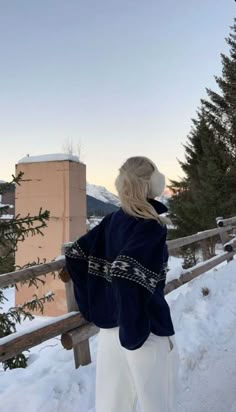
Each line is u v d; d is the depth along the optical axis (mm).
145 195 1950
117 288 1765
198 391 3346
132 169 1963
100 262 2109
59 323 3420
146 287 1764
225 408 3092
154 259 1818
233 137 28703
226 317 5004
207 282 6285
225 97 29125
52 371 3621
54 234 8047
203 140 28234
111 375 2020
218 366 3766
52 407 3020
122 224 1968
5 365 4148
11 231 4551
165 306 1976
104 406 2035
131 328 1739
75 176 8227
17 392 3166
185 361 3793
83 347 3656
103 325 2033
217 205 25781
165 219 1914
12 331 4457
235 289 6141
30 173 8273
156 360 1907
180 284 5637
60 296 7359
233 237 9812
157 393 1909
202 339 4293
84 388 3244
